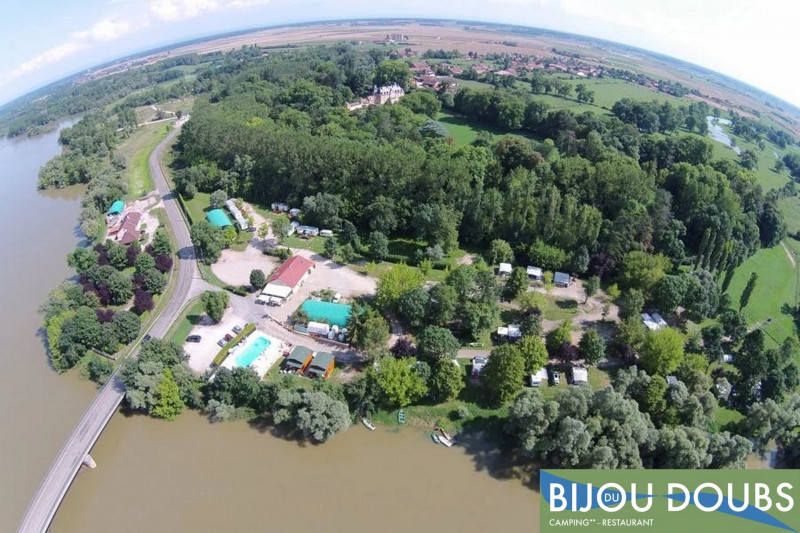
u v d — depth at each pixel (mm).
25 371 121062
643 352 112062
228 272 151875
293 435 100250
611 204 167375
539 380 109125
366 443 99125
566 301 139125
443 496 89375
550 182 169125
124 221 181500
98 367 112125
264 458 96000
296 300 137250
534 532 82938
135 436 100938
